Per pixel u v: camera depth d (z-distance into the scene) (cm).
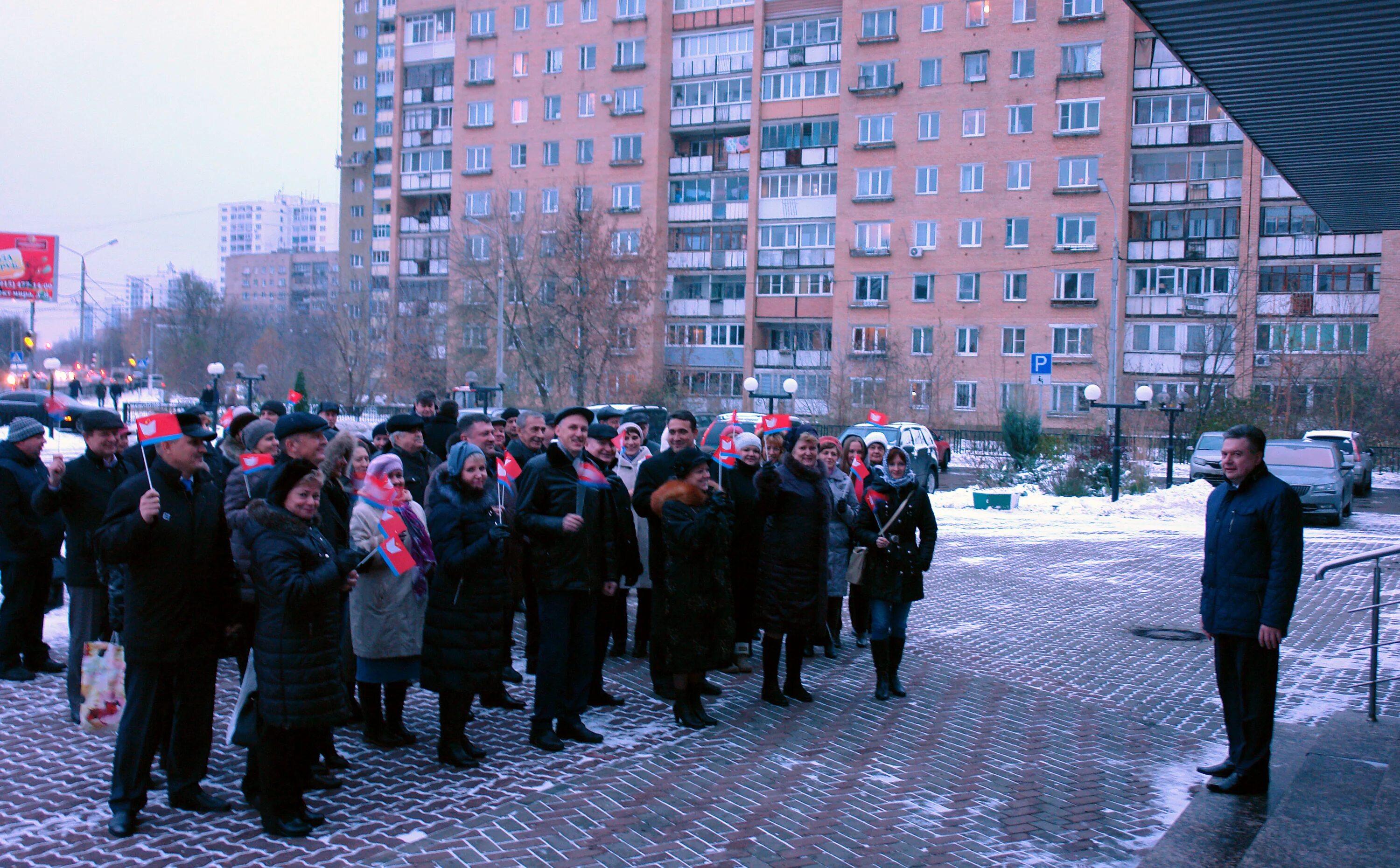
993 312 5225
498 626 628
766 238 5794
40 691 760
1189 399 4134
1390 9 617
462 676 613
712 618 718
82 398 6556
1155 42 5053
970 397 5256
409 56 6962
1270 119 828
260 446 652
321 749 609
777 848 515
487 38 6359
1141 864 495
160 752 625
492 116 6350
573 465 684
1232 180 4969
